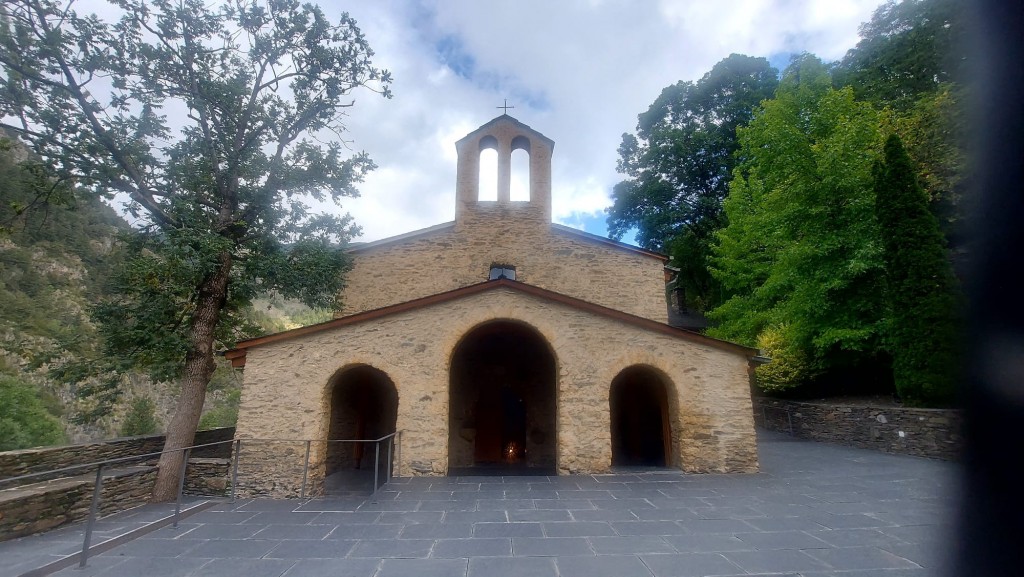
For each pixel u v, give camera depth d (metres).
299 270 10.73
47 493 6.66
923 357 11.63
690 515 6.96
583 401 10.27
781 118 16.84
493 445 13.45
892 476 9.50
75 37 9.09
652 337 10.61
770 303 19.80
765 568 4.91
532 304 10.69
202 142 10.60
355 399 13.40
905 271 12.09
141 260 8.93
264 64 11.78
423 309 10.50
